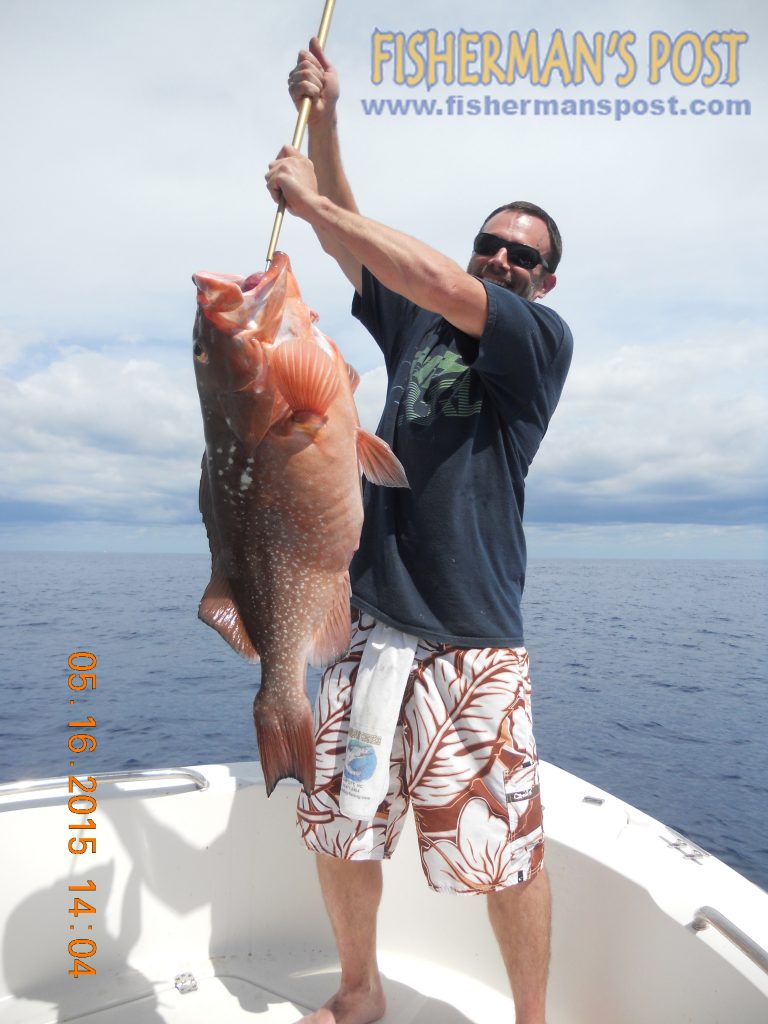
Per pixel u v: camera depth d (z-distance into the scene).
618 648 24.80
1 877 2.24
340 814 1.94
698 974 1.71
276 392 1.39
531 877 1.83
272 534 1.47
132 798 2.40
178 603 38.84
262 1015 2.21
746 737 11.35
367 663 1.90
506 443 1.94
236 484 1.46
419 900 2.47
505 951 1.87
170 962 2.41
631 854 2.06
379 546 1.93
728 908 1.81
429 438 1.90
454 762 1.82
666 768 9.48
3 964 2.23
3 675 16.53
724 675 18.89
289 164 1.58
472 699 1.82
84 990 2.29
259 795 2.51
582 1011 2.05
